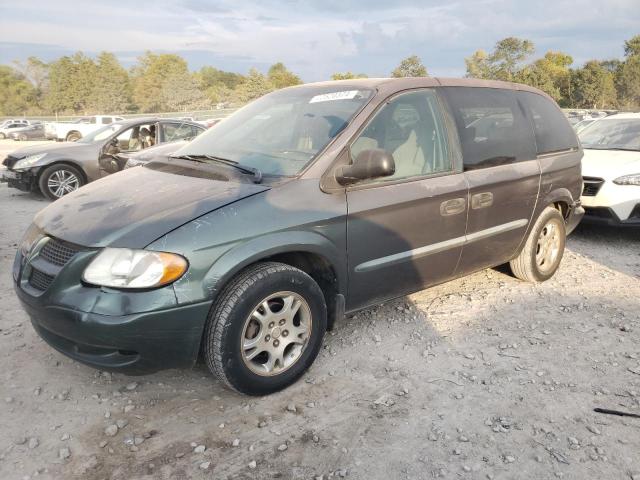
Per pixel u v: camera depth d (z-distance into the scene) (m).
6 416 2.90
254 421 2.89
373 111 3.51
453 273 4.05
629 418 2.93
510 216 4.32
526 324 4.08
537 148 4.58
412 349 3.68
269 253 2.93
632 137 7.34
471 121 4.05
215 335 2.83
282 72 103.69
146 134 10.09
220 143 3.82
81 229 2.86
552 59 103.62
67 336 2.73
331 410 2.99
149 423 2.87
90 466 2.55
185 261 2.69
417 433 2.80
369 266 3.43
